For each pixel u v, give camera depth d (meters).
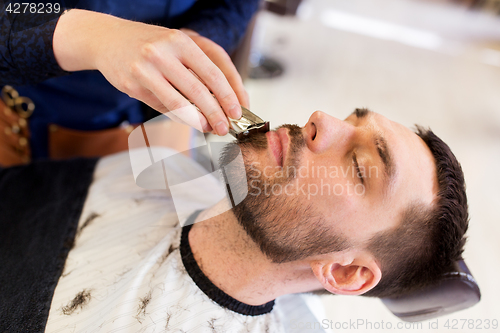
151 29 0.47
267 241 0.59
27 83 0.64
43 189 0.86
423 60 3.68
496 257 1.46
